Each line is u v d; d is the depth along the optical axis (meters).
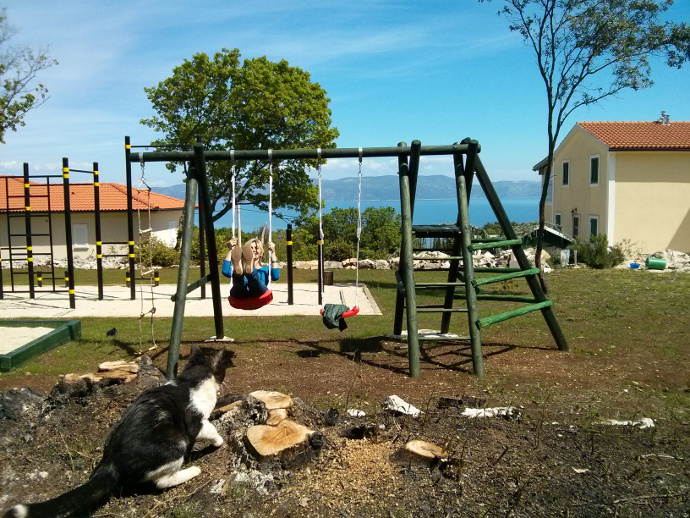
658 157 24.89
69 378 5.23
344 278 18.39
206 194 7.57
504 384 6.41
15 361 7.49
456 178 7.39
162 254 23.98
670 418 5.36
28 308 12.87
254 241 7.26
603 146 25.48
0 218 26.62
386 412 5.25
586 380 6.58
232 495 3.90
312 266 21.38
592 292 14.35
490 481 4.07
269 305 13.07
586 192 27.58
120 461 3.82
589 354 7.79
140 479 3.86
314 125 27.16
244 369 7.12
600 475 4.18
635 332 9.26
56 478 4.26
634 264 21.31
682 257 22.84
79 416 5.08
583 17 13.58
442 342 8.62
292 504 3.81
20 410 5.08
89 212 26.95
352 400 5.80
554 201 32.03
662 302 12.45
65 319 10.59
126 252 26.50
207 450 4.55
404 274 7.03
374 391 6.13
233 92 26.28
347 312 7.50
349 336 9.15
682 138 25.59
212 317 11.42
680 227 25.16
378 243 26.06
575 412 5.48
